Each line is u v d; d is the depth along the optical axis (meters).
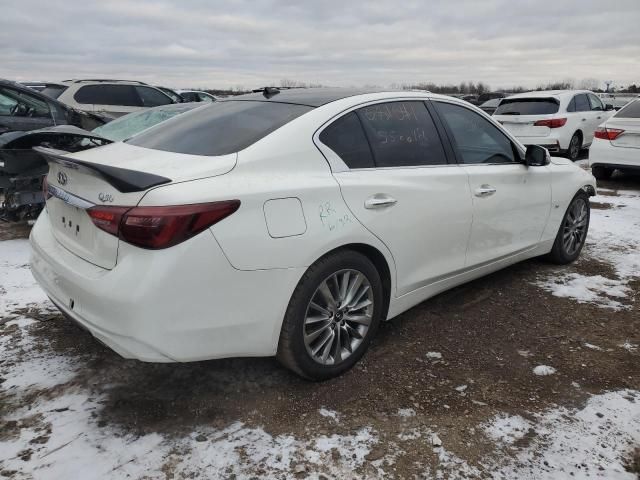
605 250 5.38
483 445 2.40
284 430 2.48
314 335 2.74
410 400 2.73
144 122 6.68
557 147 11.40
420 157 3.30
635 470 2.25
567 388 2.86
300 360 2.70
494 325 3.62
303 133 2.76
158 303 2.21
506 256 4.05
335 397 2.75
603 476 2.22
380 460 2.30
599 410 2.66
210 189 2.33
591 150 9.03
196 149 2.74
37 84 15.95
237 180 2.44
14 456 2.27
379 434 2.46
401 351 3.25
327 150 2.81
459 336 3.45
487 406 2.69
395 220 3.00
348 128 2.97
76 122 8.29
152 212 2.20
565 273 4.66
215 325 2.37
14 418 2.52
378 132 3.11
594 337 3.46
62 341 3.26
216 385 2.84
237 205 2.35
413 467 2.26
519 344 3.36
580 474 2.23
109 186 2.36
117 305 2.24
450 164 3.48
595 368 3.07
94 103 11.05
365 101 3.13
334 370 2.88
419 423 2.55
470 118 3.79
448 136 3.53
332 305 2.79
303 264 2.56
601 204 7.48
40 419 2.52
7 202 5.41
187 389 2.79
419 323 3.63
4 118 7.33
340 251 2.77
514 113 11.86
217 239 2.29
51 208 2.89
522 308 3.90
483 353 3.24
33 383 2.81
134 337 2.24
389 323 3.62
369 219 2.85
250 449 2.35
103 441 2.38
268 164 2.58
